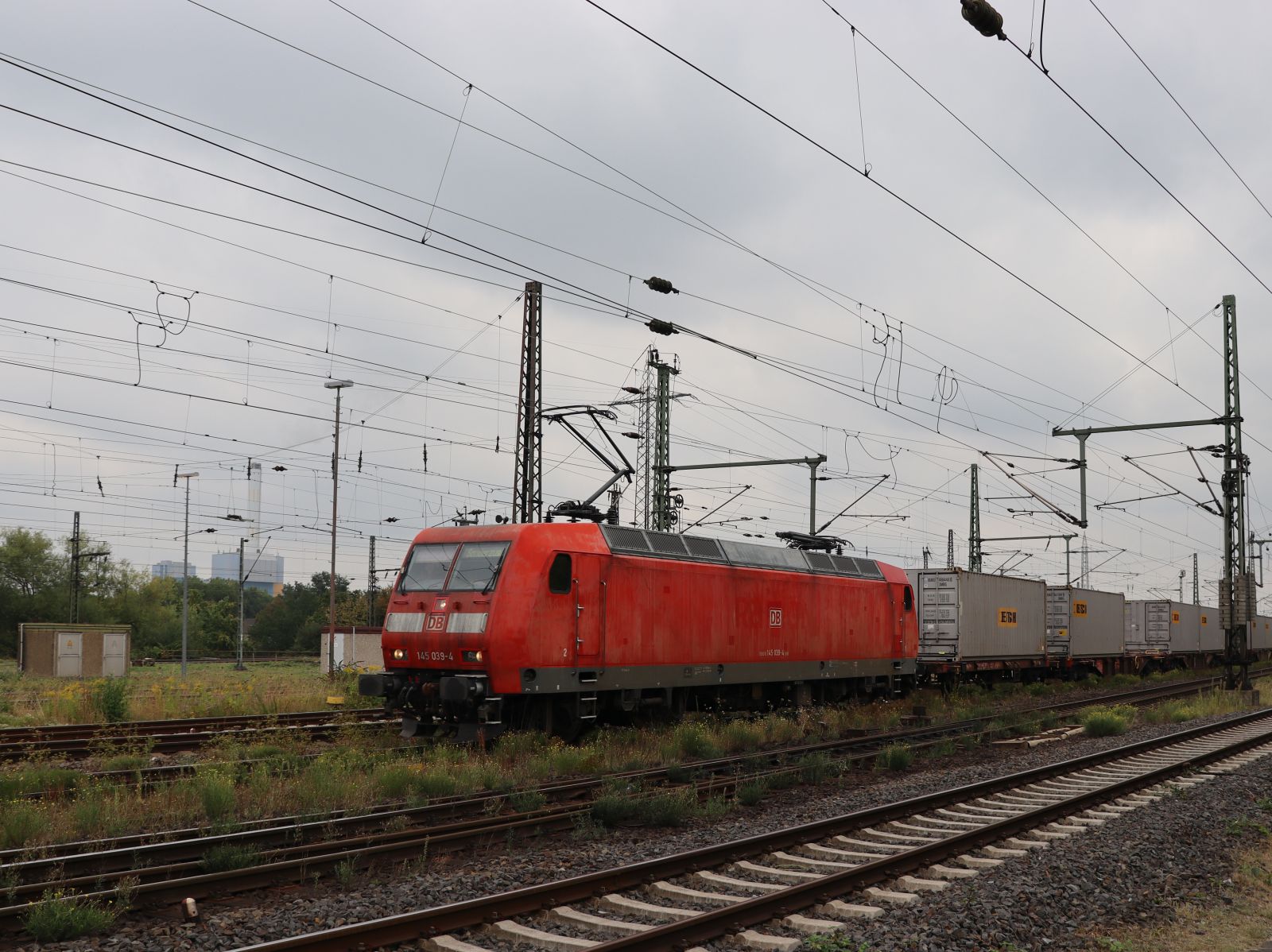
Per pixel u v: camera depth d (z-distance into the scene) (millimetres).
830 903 9305
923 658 34656
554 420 25984
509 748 17797
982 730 24484
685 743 19312
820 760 17812
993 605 37031
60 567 83500
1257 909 9961
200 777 13727
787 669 25109
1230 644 34688
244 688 34094
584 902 9367
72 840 11422
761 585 24469
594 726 20797
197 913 9086
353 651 48562
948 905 9094
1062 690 40406
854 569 28562
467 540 19953
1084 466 33500
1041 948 8453
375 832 12195
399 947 8062
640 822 13422
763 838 11219
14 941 8398
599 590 20172
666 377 35375
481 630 18531
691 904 9414
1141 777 16203
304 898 9703
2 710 27812
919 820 13180
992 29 12273
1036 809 13219
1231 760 19516
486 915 8680
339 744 19094
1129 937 8875
